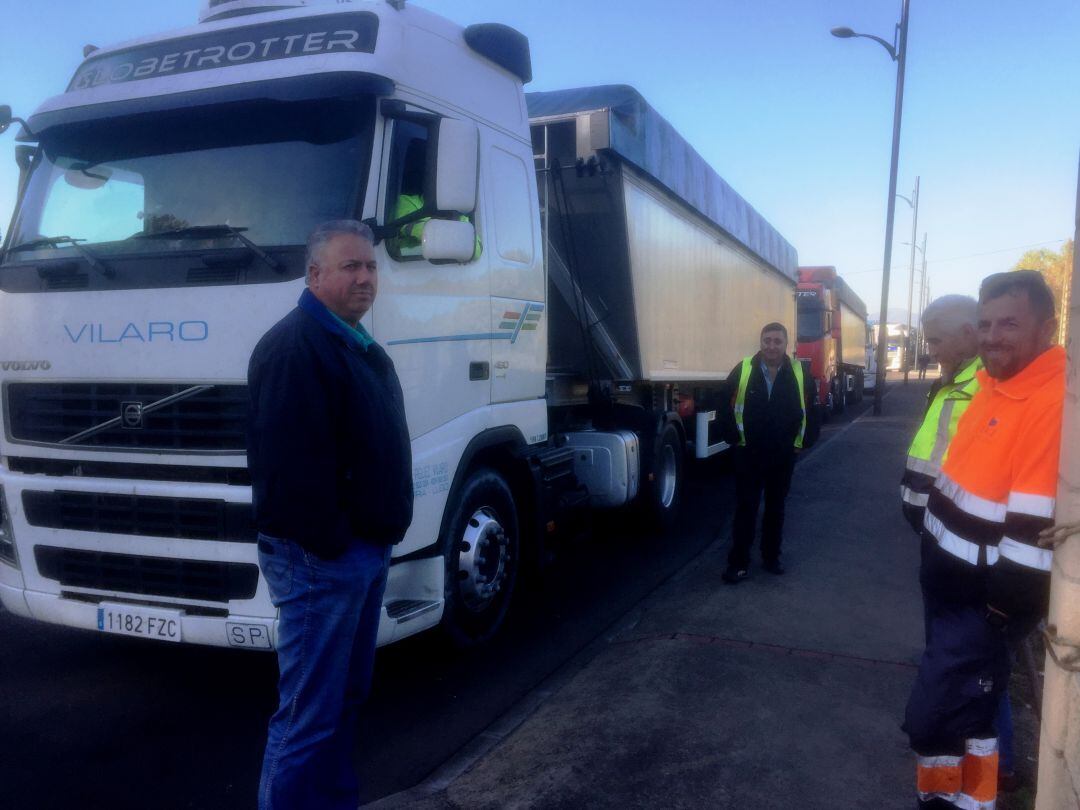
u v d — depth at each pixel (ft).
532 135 23.45
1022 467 7.84
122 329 13.06
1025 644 13.38
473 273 15.75
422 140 14.52
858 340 95.96
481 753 12.29
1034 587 7.76
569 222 23.76
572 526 20.43
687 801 10.77
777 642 16.20
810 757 11.81
